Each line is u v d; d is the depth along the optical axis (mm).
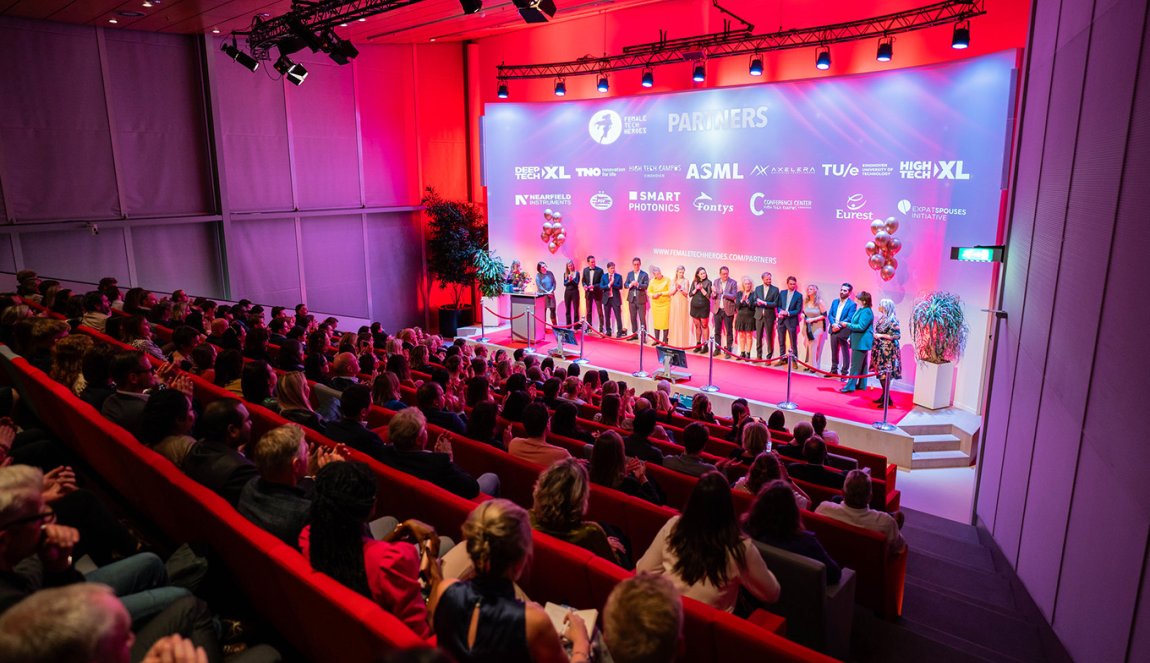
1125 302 4094
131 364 4359
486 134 16891
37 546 2426
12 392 5164
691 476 5246
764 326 13750
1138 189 4016
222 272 14977
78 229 12734
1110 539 4090
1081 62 5324
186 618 2664
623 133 15555
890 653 4551
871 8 12078
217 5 11141
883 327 11266
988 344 10812
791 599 3826
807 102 13062
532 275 17172
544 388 7617
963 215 11195
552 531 3416
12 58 11805
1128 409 3943
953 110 11195
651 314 15625
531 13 9164
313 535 2564
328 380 7316
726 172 14320
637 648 1754
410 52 17469
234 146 14820
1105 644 4039
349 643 2469
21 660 1367
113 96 13039
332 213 16500
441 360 10195
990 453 7703
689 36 14383
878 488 6738
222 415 3508
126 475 4008
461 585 2125
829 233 13156
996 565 6750
